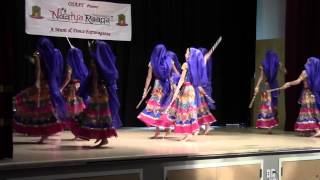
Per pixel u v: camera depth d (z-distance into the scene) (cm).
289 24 904
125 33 856
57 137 666
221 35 965
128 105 876
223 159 532
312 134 778
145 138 671
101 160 449
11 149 436
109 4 838
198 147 562
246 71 992
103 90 530
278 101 945
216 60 963
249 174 553
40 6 779
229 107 983
